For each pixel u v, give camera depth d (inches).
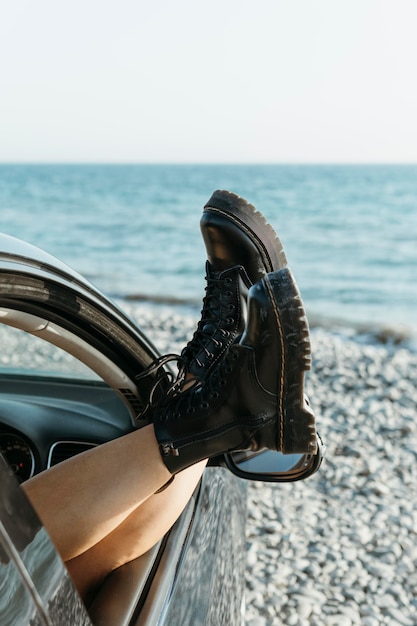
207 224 65.2
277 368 50.1
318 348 324.2
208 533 61.4
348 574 126.8
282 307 49.3
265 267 64.9
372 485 164.2
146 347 58.6
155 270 907.4
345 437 195.8
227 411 51.3
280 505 154.8
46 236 1300.4
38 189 2317.9
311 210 1672.0
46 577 30.5
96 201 1973.4
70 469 50.9
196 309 605.0
